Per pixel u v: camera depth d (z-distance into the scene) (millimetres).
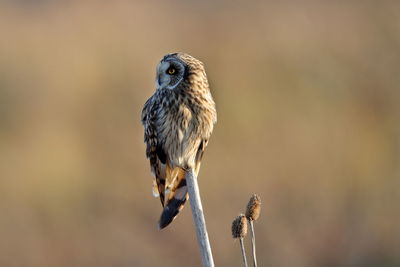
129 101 16953
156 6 23500
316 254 13594
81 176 14773
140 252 13750
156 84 7883
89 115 16531
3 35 19688
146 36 20453
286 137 15180
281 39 19016
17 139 15977
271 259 13406
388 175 14656
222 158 14641
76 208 14484
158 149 7703
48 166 15047
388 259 13547
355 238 13789
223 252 13320
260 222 13742
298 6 21703
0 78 17578
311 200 14188
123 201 14508
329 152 14852
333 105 16047
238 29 20969
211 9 23625
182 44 20203
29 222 14344
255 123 15352
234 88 16359
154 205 14320
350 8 20219
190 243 13578
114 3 22453
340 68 16781
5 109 16969
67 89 17312
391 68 16391
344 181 14547
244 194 14109
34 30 20312
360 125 15547
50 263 13922
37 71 18109
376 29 16953
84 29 19938
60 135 15836
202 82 7758
